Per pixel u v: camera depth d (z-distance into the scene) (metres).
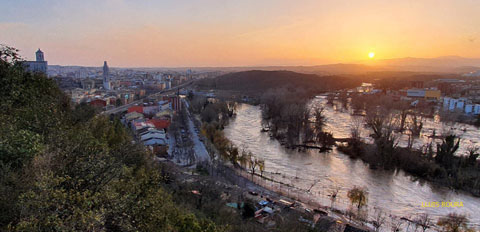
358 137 105.69
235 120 158.62
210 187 60.41
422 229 53.28
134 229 18.09
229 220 45.72
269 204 58.47
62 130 27.80
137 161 43.03
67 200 15.82
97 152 21.95
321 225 49.28
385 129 111.88
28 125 27.06
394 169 85.75
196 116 165.00
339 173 82.62
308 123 129.62
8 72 32.44
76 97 170.38
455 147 86.69
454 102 177.12
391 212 60.12
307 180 77.12
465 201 66.06
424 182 76.75
